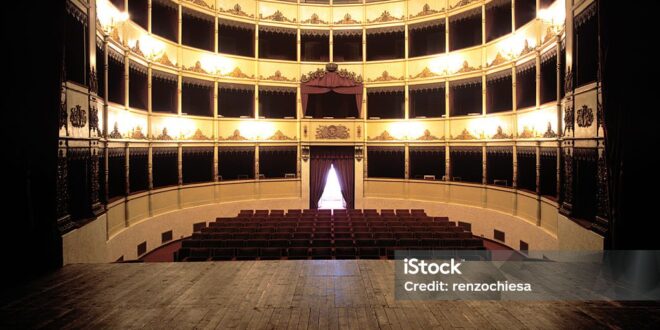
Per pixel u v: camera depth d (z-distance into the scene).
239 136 24.86
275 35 27.09
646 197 8.87
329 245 14.94
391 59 27.59
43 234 10.60
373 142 26.14
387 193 25.86
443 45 26.45
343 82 26.02
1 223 10.14
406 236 16.16
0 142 10.12
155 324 7.39
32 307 8.18
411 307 8.23
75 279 9.90
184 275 10.28
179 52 22.25
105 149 14.83
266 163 27.08
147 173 19.52
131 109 17.92
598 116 10.55
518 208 19.20
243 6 25.03
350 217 20.19
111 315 7.79
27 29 10.30
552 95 17.05
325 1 26.80
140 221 18.25
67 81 11.55
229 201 24.34
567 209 12.89
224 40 26.72
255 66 25.44
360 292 9.07
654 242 8.90
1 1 10.08
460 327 7.27
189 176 23.89
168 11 22.41
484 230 21.47
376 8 26.12
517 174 19.47
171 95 22.78
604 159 10.23
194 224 22.38
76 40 12.91
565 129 13.04
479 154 24.05
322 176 26.38
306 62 26.30
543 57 16.91
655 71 8.80
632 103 8.86
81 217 13.16
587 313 7.84
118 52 16.78
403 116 27.61
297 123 26.12
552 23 14.77
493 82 22.12
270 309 8.11
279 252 13.55
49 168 10.56
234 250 13.61
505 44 20.50
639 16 8.81
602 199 10.34
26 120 10.38
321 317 7.73
